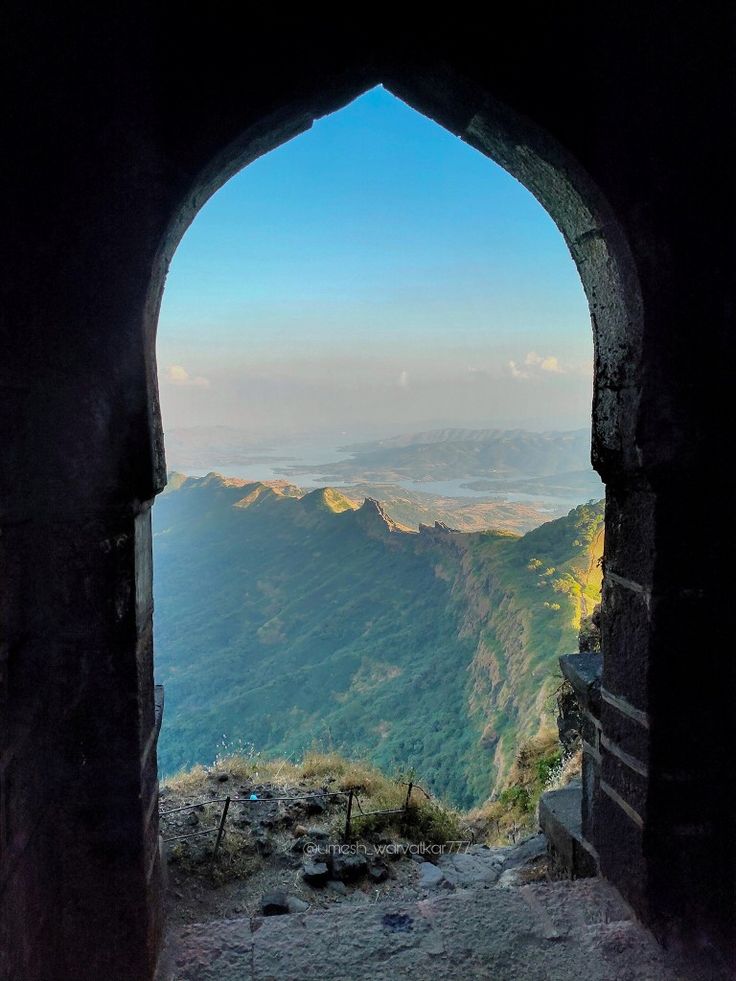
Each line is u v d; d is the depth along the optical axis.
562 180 3.22
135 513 2.85
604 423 3.41
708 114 3.06
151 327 2.92
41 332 2.71
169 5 2.77
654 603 3.11
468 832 6.05
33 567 2.68
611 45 3.00
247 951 3.14
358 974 3.01
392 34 2.90
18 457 2.60
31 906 2.61
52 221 2.71
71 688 2.80
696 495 3.11
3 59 2.62
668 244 3.06
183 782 6.09
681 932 3.20
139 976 2.91
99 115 2.73
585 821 3.99
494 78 2.96
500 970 3.03
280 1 2.83
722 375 3.11
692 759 3.18
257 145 3.05
